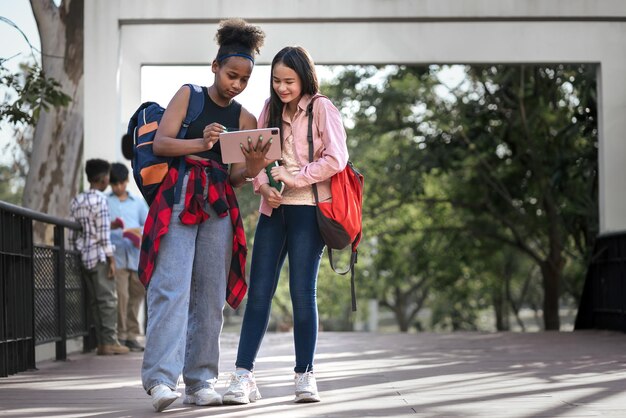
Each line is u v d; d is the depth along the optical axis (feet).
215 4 34.53
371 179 67.15
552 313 60.85
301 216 14.76
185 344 14.40
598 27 35.55
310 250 14.78
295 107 14.99
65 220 24.72
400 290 97.76
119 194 28.68
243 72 14.28
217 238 14.48
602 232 35.91
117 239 28.04
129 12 34.55
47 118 40.04
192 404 14.65
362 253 79.30
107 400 15.66
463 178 64.90
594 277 36.40
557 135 49.21
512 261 76.95
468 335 33.68
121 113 35.27
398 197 66.03
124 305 28.12
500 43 35.29
